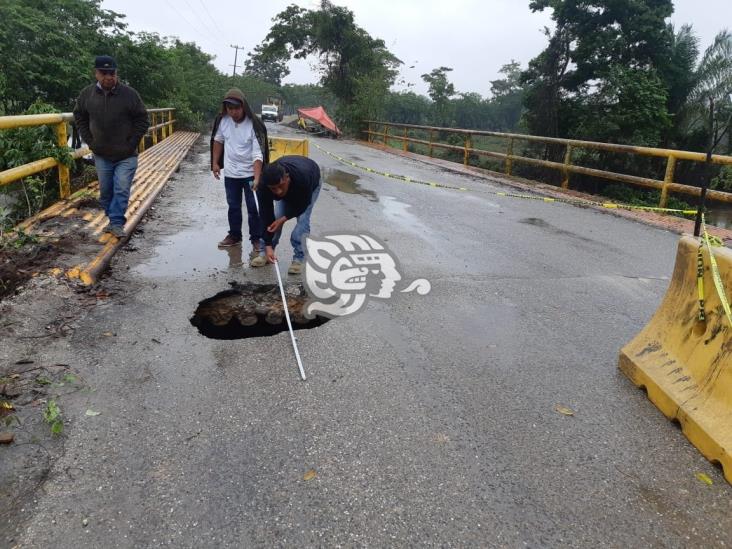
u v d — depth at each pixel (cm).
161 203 757
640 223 783
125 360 313
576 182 1806
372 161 1559
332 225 686
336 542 196
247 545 193
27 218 560
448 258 562
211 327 378
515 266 543
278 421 264
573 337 377
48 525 196
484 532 203
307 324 389
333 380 304
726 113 1678
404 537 199
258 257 503
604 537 204
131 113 508
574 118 1864
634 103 1667
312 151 1761
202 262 503
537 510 215
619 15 1784
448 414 277
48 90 1350
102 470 225
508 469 238
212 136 531
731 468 232
